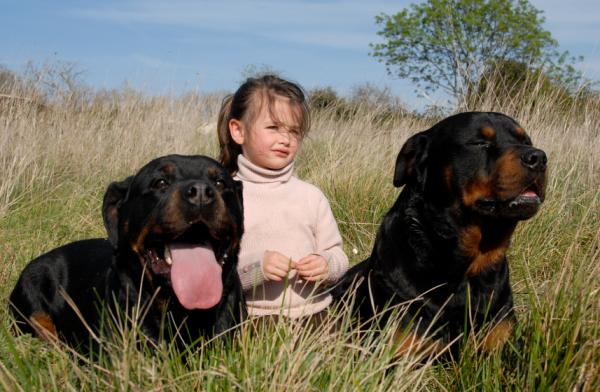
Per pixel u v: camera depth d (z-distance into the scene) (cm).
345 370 258
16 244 516
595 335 265
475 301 342
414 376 274
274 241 386
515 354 306
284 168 398
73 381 262
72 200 650
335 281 392
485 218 338
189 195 289
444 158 351
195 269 293
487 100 709
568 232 518
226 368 246
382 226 380
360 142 754
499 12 1770
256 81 397
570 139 668
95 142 863
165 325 306
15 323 361
